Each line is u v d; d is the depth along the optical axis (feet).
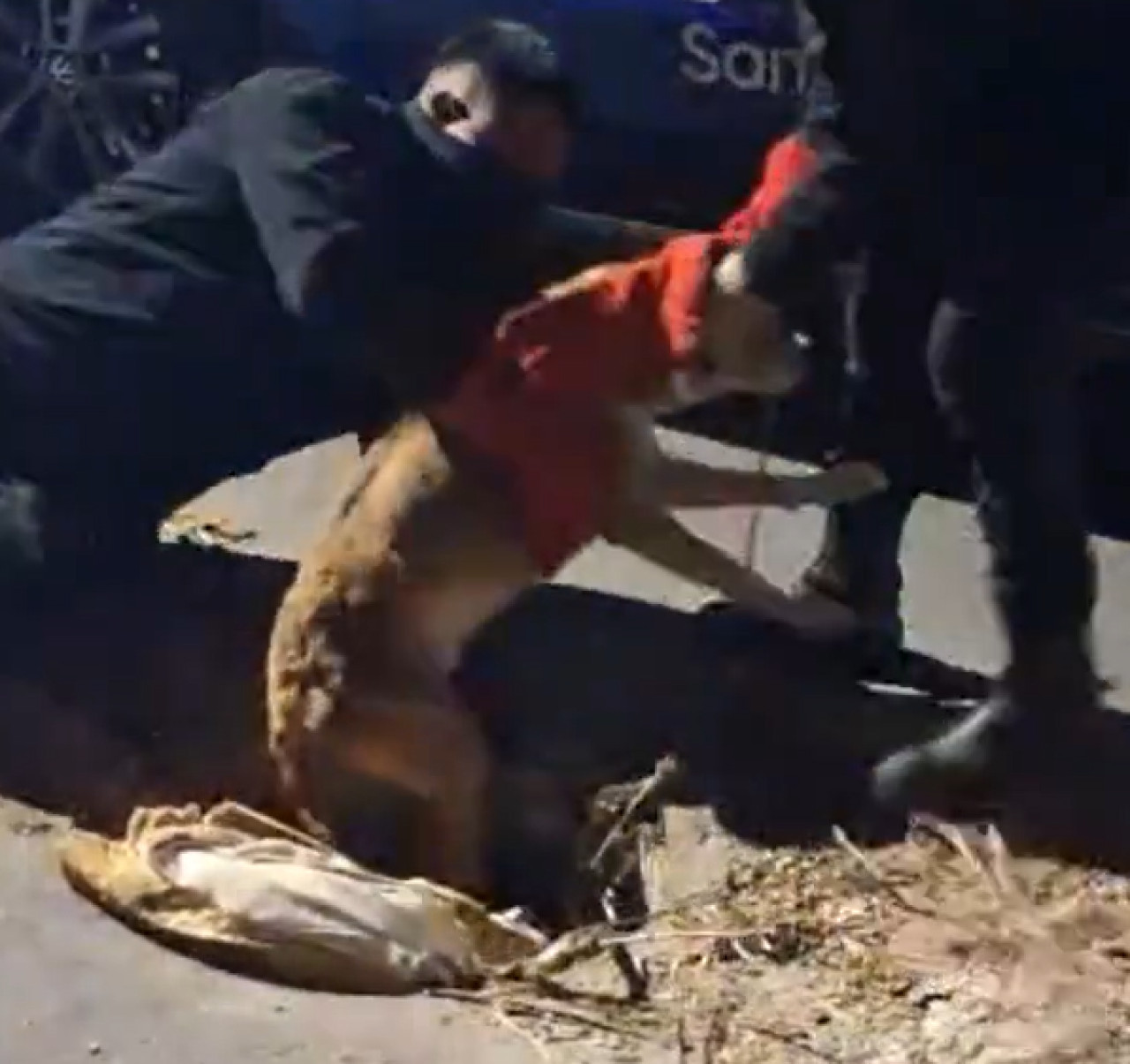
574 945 12.97
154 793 14.15
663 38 19.81
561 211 14.84
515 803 14.07
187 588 16.31
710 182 20.01
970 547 17.89
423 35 20.26
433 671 13.33
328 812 13.38
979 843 14.28
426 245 13.75
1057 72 13.19
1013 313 13.85
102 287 14.89
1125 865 14.19
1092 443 19.33
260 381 15.23
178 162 15.01
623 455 13.35
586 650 16.14
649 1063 12.11
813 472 17.47
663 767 14.42
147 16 21.16
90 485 15.43
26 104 21.58
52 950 12.60
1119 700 15.89
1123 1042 12.44
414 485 13.17
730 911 13.48
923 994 12.83
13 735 14.60
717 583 14.52
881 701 15.85
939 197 13.53
